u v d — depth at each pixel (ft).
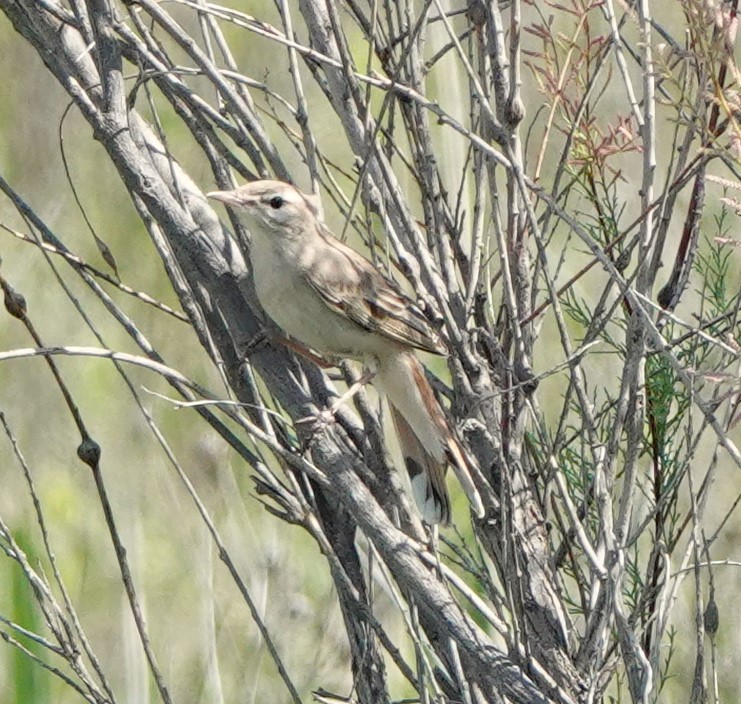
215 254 28.27
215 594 43.04
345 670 40.14
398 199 27.84
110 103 27.30
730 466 39.96
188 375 49.49
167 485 44.57
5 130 53.36
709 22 24.62
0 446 48.57
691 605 38.45
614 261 30.66
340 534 28.96
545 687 26.30
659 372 29.19
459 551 31.19
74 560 46.21
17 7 28.22
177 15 48.78
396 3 29.14
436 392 32.55
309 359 29.58
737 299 29.43
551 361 41.91
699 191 28.86
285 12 28.48
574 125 28.17
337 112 28.96
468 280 29.60
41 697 36.42
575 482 29.89
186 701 41.42
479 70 28.76
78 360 50.26
